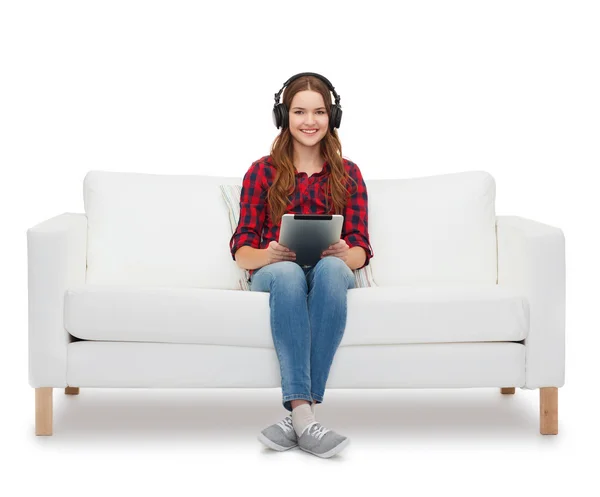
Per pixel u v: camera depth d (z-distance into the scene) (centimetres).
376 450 397
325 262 403
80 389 498
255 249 427
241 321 399
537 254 409
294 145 452
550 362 410
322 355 396
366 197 453
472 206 473
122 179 475
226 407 466
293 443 394
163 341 402
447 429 428
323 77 445
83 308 399
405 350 406
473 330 405
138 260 461
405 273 466
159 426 432
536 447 402
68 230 409
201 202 474
